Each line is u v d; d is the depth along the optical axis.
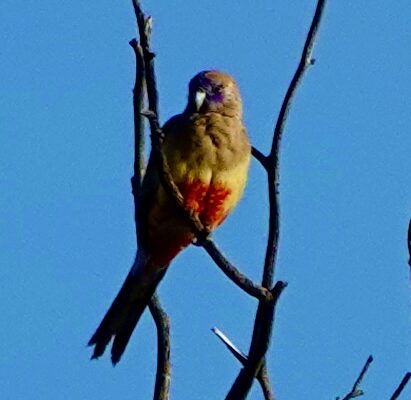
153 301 8.45
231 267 7.39
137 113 8.69
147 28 7.43
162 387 8.02
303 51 8.20
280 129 7.96
